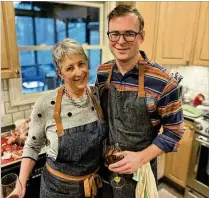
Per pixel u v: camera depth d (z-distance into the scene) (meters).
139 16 0.93
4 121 1.91
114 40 0.93
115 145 1.03
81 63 0.95
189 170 2.29
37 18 1.98
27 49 1.96
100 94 1.12
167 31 2.21
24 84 2.02
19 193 0.89
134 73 1.00
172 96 0.95
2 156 1.47
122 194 1.11
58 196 1.07
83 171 1.07
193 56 2.35
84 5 2.20
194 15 2.21
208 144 2.03
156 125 1.05
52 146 1.03
